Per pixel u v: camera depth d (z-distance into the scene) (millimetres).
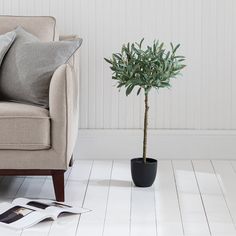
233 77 4391
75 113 3738
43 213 3174
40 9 4320
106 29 4332
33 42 3672
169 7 4312
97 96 4395
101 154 4434
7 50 3719
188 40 4344
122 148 4426
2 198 3539
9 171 3414
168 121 4422
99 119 4414
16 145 3344
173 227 3070
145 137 3748
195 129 4434
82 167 4211
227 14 4332
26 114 3334
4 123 3332
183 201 3482
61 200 3443
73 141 3646
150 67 3605
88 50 4352
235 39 4355
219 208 3365
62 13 4320
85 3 4312
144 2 4309
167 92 4395
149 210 3326
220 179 3932
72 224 3105
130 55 3656
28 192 3660
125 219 3184
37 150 3375
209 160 4434
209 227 3074
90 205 3404
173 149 4434
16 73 3623
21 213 3186
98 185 3787
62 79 3344
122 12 4316
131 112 4406
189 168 4199
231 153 4449
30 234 2963
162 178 3951
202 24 4336
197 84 4391
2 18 3998
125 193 3631
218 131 4426
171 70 3639
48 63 3559
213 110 4418
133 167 3756
